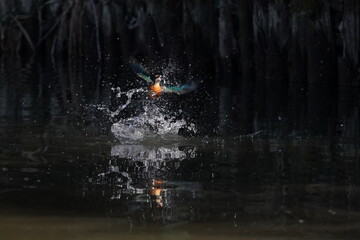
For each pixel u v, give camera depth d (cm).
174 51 6656
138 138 3139
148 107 4162
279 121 3688
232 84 5619
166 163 2639
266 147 2967
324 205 2088
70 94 4709
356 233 1853
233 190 2250
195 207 2064
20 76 5788
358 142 3095
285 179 2397
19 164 2578
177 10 6700
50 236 1811
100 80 5588
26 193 2188
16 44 7738
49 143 2984
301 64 5856
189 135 3238
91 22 7250
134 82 5484
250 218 1964
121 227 1888
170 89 2991
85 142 3022
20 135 3152
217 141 3105
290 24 5925
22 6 7788
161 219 1950
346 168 2567
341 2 5753
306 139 3170
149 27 6744
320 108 4225
